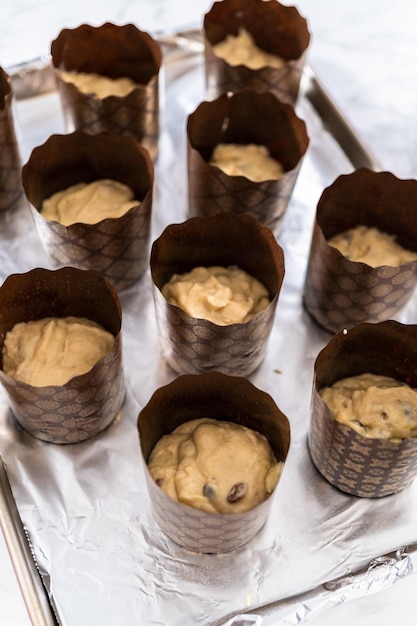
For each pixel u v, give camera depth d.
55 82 0.74
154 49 0.73
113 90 0.74
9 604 0.59
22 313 0.63
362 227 0.68
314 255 0.65
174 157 0.75
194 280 0.65
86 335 0.63
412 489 0.62
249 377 0.65
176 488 0.58
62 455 0.62
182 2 0.86
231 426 0.60
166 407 0.59
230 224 0.64
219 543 0.58
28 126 0.76
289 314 0.68
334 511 0.61
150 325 0.67
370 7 0.87
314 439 0.61
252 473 0.58
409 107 0.81
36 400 0.58
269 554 0.59
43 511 0.60
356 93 0.82
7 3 0.85
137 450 0.62
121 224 0.64
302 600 0.58
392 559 0.59
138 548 0.59
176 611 0.57
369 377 0.63
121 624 0.57
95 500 0.60
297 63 0.73
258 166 0.71
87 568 0.58
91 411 0.60
